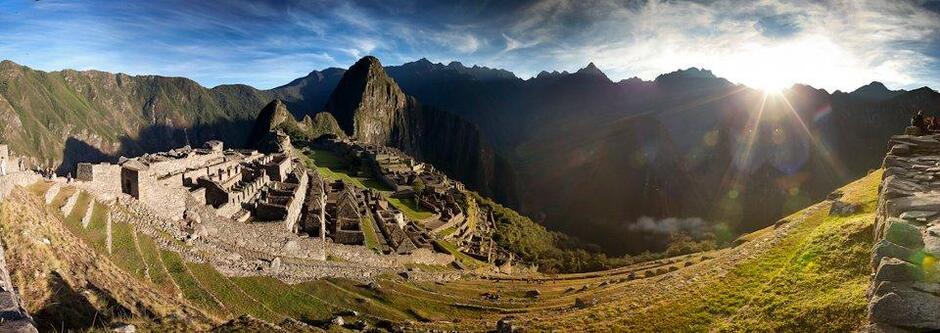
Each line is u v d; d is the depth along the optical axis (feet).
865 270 91.40
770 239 142.51
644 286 172.45
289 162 364.79
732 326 98.73
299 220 235.61
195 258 134.21
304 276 164.04
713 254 239.71
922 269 69.46
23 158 118.62
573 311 151.94
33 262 79.61
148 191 148.25
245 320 95.55
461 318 166.61
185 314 94.48
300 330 106.63
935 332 62.23
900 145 128.57
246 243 168.45
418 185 525.75
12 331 50.24
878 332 65.77
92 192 130.52
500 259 397.39
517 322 133.08
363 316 145.69
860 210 122.83
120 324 75.72
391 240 280.72
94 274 90.79
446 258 306.96
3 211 85.56
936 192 94.22
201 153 252.01
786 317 91.50
